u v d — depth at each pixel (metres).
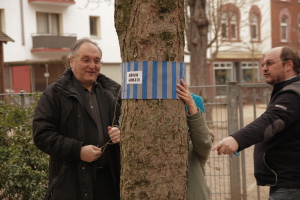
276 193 3.07
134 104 2.51
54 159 3.16
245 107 7.07
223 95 5.71
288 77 3.26
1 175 4.48
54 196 3.08
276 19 33.50
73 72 3.28
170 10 2.48
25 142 4.61
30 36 25.50
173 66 2.51
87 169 3.06
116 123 3.33
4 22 24.53
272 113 2.86
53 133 3.05
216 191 6.04
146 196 2.48
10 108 4.88
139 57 2.49
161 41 2.48
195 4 16.09
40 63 19.66
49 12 26.17
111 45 28.28
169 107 2.51
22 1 25.05
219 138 5.72
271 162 3.09
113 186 3.27
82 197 3.04
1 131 4.68
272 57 3.29
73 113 3.12
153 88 2.48
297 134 2.98
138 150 2.49
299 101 2.94
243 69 32.56
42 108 3.11
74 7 27.00
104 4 27.91
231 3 21.80
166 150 2.48
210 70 30.81
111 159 3.21
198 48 16.03
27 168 4.45
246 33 31.86
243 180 5.71
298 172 3.00
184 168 2.57
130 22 2.50
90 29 27.88
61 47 26.34
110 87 3.45
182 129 2.57
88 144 3.14
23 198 4.61
